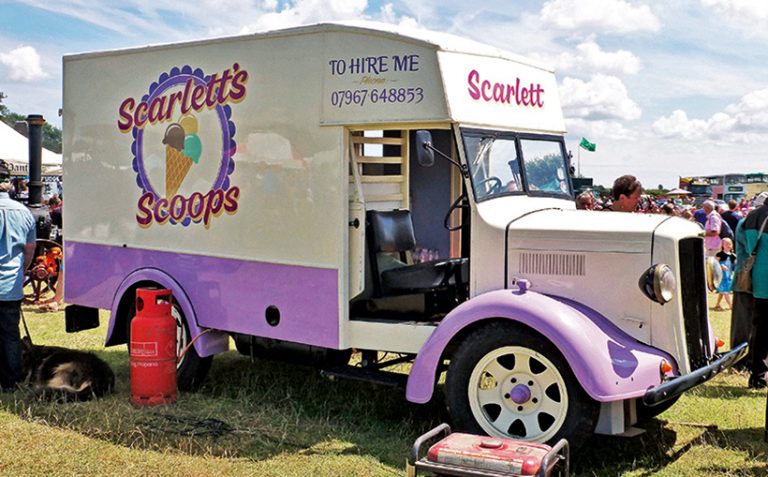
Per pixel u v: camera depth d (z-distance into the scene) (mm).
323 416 6039
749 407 6414
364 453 5242
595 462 5141
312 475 4820
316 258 5805
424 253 6629
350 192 5770
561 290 5176
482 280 5391
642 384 4719
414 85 5359
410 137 6586
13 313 6504
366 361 6043
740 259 7051
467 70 5469
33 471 4828
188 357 6598
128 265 6941
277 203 5984
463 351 5043
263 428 5699
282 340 6066
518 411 4945
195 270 6488
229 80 6211
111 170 7039
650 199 13234
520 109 6008
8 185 6660
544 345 4809
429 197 6629
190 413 6027
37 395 6293
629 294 5016
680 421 6047
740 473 4973
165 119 6629
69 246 7410
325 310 5781
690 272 5203
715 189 45406
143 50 6754
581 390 4738
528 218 5430
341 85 5629
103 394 6516
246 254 6172
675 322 4969
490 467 3521
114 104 6984
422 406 6324
